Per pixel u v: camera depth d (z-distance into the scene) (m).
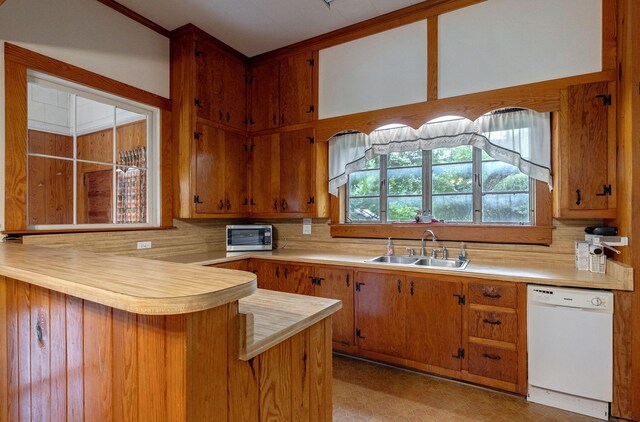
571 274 2.09
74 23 2.38
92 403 0.91
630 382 1.82
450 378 2.36
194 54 2.98
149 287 0.73
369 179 3.30
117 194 2.71
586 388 1.90
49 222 2.29
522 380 2.08
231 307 0.81
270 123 3.44
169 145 3.04
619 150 2.04
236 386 0.83
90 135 2.53
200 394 0.73
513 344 2.10
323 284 2.80
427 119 2.66
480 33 2.48
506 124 2.54
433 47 2.63
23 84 2.10
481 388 2.25
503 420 1.90
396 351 2.50
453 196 2.93
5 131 2.02
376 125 2.87
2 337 1.25
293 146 3.30
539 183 2.51
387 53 2.83
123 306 0.67
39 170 2.25
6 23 2.04
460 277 2.26
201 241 3.36
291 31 3.02
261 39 3.16
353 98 2.99
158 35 2.95
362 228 3.20
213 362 0.76
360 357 2.73
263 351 0.88
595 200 2.12
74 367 0.96
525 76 2.34
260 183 3.50
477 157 2.83
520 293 2.08
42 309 1.07
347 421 1.90
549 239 2.47
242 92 3.51
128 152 2.79
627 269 1.82
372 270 2.59
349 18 2.82
